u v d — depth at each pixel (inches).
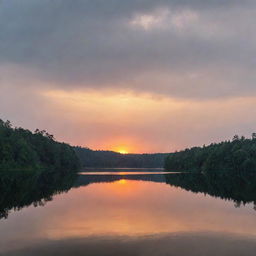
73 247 692.1
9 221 959.6
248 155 5634.8
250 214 1087.0
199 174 4931.1
